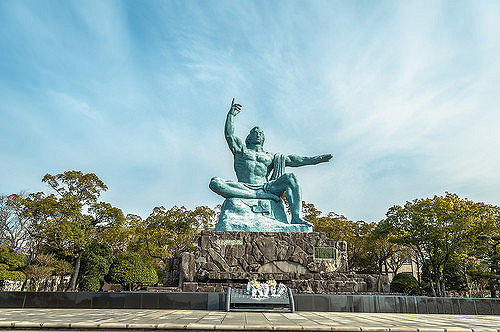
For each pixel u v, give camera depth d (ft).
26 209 104.06
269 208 61.46
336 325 26.71
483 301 39.81
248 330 25.53
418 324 28.17
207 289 48.32
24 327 24.88
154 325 25.23
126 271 112.78
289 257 53.98
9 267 98.63
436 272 103.24
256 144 69.82
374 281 50.65
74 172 110.52
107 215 115.55
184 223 132.87
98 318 29.07
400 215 108.88
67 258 116.06
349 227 130.93
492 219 94.32
